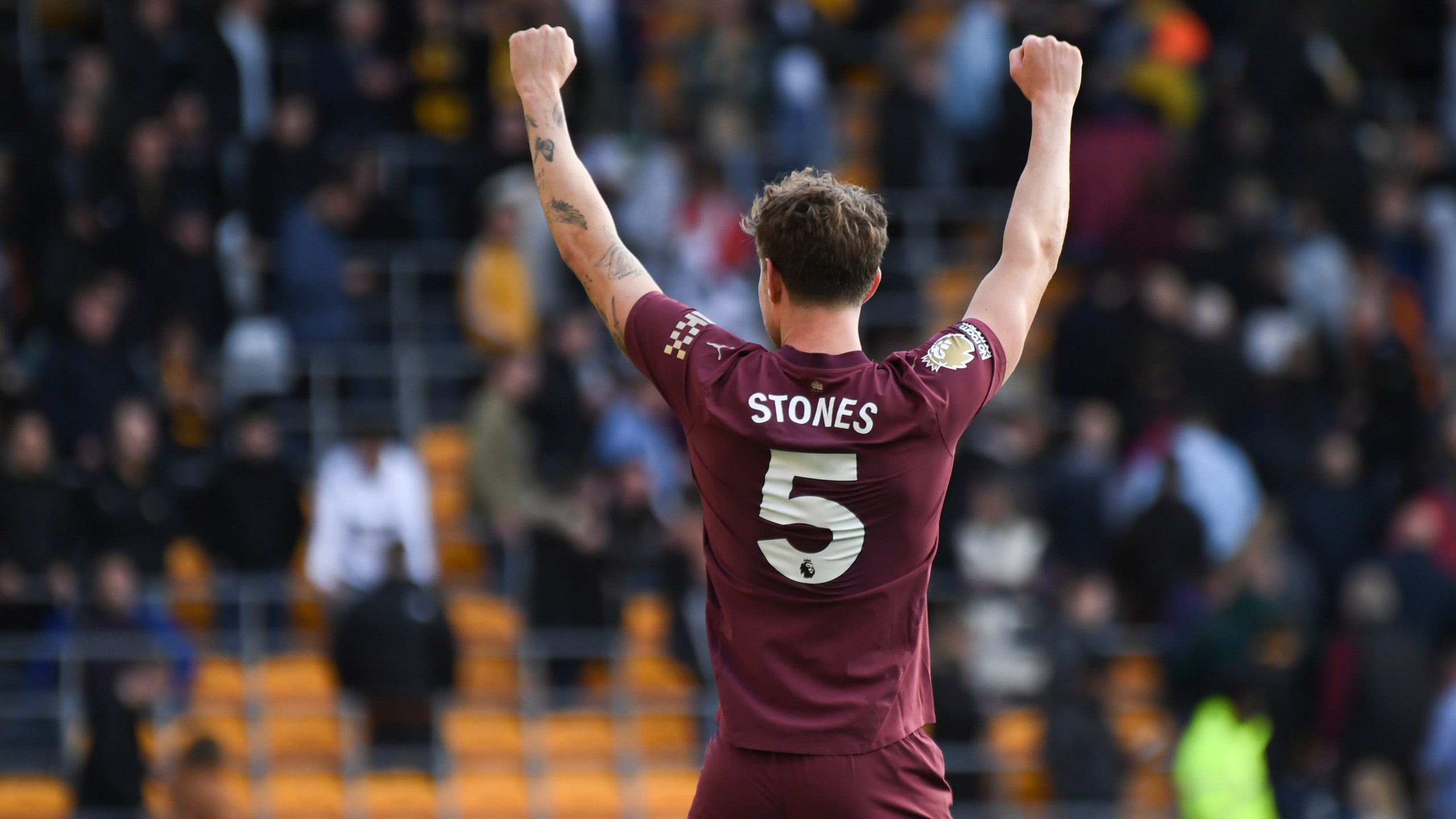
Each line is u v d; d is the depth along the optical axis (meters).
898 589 11.12
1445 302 50.97
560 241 11.86
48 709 37.19
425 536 41.22
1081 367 45.75
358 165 47.09
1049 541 40.81
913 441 11.09
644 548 41.09
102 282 42.47
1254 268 47.88
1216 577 39.53
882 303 49.25
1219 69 54.97
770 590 11.11
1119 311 45.66
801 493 11.05
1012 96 51.84
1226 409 44.09
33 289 44.66
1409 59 59.66
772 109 51.44
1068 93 12.39
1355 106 55.25
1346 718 36.50
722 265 46.50
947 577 40.50
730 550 11.23
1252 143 51.19
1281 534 41.91
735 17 51.38
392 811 36.75
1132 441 43.97
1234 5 57.22
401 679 36.81
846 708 11.04
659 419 44.53
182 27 50.84
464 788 38.41
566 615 40.03
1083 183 50.09
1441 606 39.56
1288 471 42.94
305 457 44.94
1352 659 36.66
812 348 11.30
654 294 11.66
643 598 43.72
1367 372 46.34
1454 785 36.44
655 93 54.19
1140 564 39.69
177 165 46.50
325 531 40.16
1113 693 40.94
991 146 53.16
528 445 42.50
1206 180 50.66
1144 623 39.66
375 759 36.97
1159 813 36.44
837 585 11.06
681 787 39.69
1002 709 38.31
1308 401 44.94
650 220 46.53
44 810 36.19
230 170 48.25
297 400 45.34
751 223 11.64
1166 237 48.97
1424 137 54.25
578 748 39.94
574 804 38.91
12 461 38.00
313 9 52.88
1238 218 48.38
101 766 34.66
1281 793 36.59
